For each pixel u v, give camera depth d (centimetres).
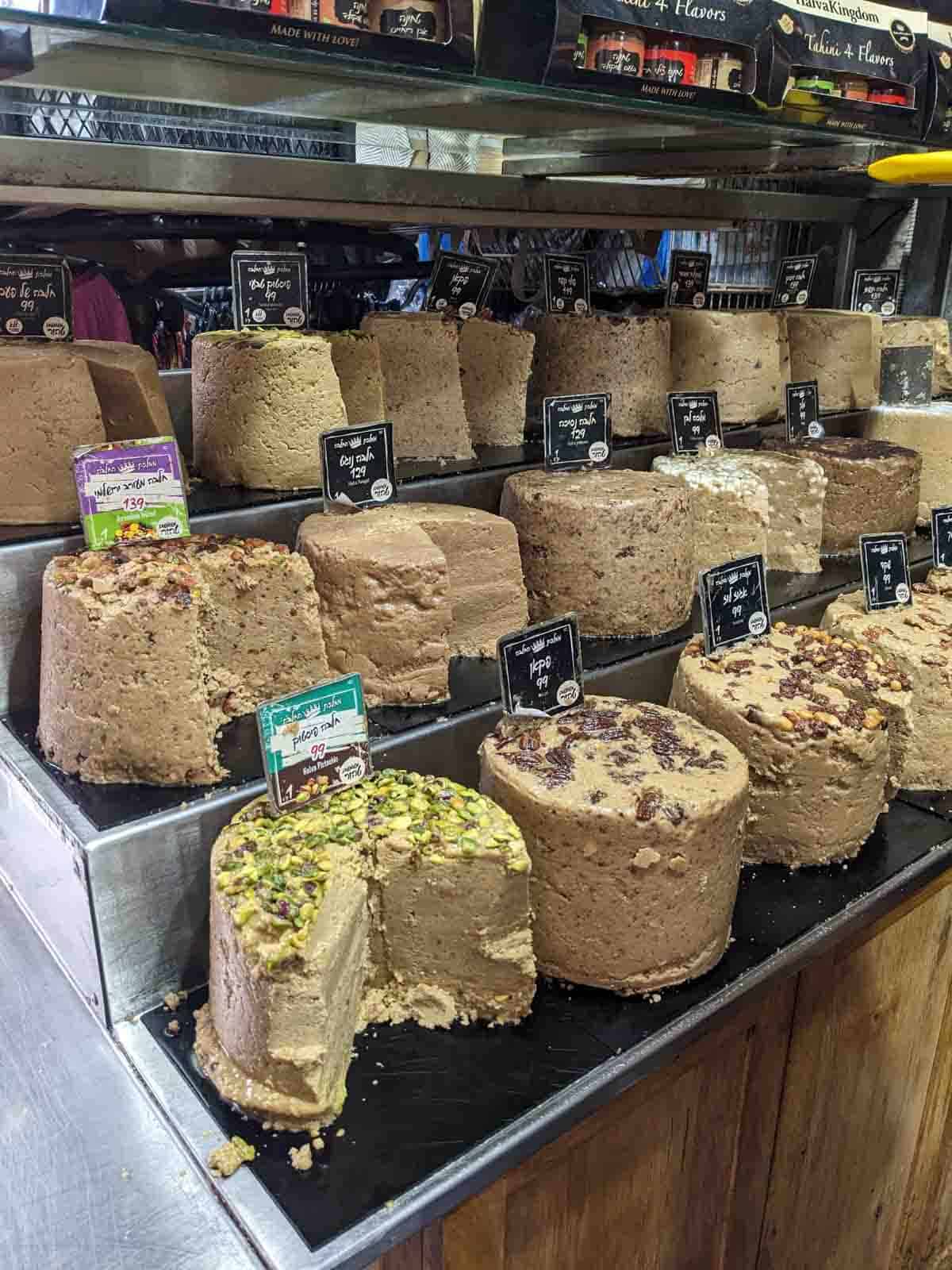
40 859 84
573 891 79
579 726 90
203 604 81
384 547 95
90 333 134
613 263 188
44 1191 68
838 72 104
